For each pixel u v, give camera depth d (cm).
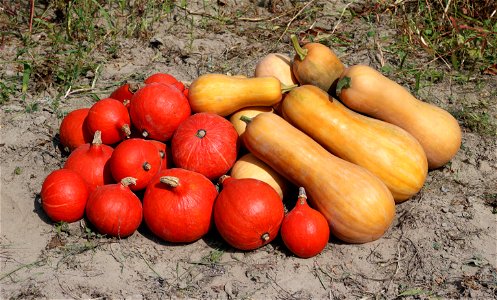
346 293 201
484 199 229
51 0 320
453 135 231
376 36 308
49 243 213
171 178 203
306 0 329
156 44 299
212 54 296
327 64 233
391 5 321
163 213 206
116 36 304
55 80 281
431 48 297
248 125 219
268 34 310
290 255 210
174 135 222
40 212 222
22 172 237
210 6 324
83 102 270
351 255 212
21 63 288
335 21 318
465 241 214
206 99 226
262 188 206
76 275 204
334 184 210
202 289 201
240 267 207
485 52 297
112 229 209
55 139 252
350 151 217
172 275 205
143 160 214
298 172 214
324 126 218
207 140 217
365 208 207
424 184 235
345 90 225
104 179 220
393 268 208
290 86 228
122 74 285
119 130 226
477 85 280
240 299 199
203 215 208
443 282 203
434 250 212
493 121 262
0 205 226
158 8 320
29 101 270
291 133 216
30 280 202
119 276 204
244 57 295
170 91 225
